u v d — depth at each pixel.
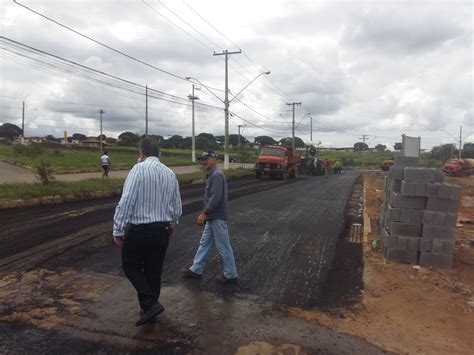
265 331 4.32
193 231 8.95
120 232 4.06
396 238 6.85
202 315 4.64
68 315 4.48
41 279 5.56
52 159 39.38
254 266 6.61
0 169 26.94
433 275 6.25
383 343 4.21
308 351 3.96
